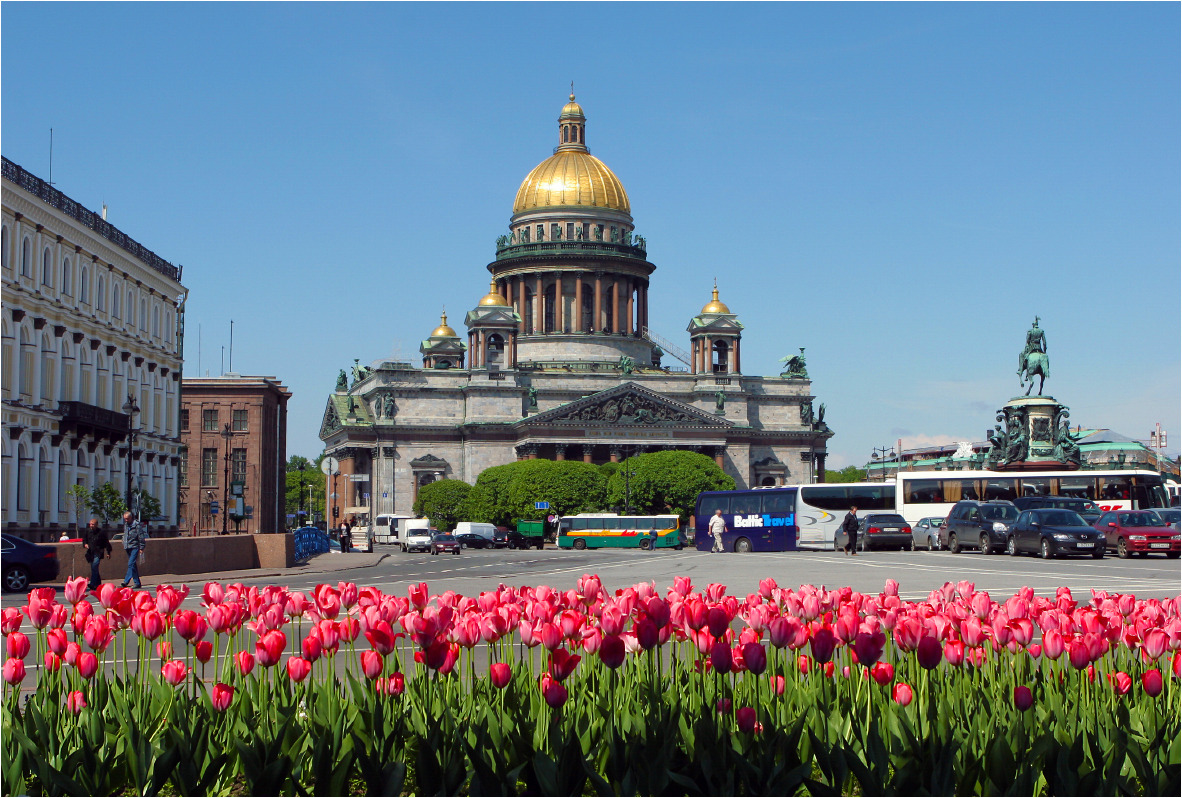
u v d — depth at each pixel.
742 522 114.56
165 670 15.06
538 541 175.38
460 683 17.11
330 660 15.00
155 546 70.50
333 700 14.84
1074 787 12.70
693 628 14.52
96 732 14.29
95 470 96.75
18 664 14.62
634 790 13.02
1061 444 128.12
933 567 70.62
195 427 166.00
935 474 110.81
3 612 16.16
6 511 80.94
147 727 14.76
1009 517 87.88
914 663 15.62
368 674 14.34
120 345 102.38
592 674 16.44
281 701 15.09
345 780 12.94
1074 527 79.12
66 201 91.38
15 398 82.06
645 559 95.38
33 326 85.38
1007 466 128.38
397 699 14.93
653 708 14.29
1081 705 15.11
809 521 111.69
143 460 108.38
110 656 30.34
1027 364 131.25
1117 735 13.62
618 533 159.50
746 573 67.56
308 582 67.56
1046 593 49.78
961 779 12.85
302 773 13.29
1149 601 17.28
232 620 15.63
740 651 14.82
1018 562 75.94
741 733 13.70
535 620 15.73
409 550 158.75
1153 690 14.73
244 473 166.25
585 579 17.12
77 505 91.88
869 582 58.25
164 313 114.88
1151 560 78.56
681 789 12.80
